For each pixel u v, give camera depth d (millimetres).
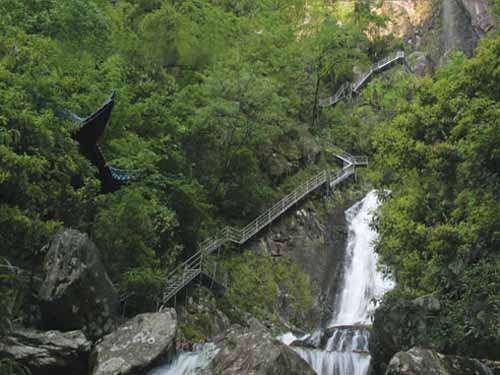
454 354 22250
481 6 71875
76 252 23656
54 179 24906
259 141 39562
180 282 30812
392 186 30250
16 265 23484
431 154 25875
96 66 35781
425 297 23469
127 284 26578
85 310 23453
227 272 35281
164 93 38719
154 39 41781
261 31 50594
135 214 27703
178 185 32469
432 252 25016
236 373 20141
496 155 22859
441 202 26500
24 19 31297
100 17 34062
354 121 53031
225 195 38438
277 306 35625
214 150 38062
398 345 22938
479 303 21281
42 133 23594
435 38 73188
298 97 48469
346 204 43812
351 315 37812
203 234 34500
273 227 39344
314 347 31453
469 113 24422
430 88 28203
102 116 26016
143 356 22078
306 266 38438
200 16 46719
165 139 33750
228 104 37000
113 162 30016
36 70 26953
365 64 62906
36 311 23219
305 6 58656
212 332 30734
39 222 23516
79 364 22156
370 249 40938
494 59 25016
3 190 22766
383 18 65812
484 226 22750
